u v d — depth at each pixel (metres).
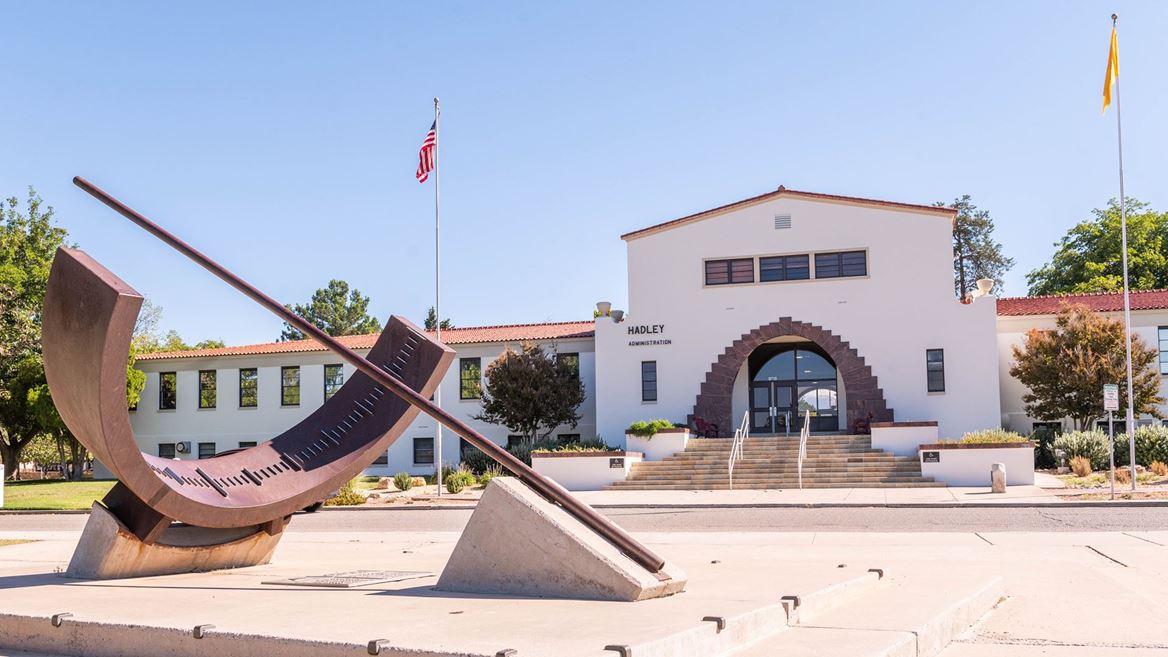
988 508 20.75
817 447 31.38
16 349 40.12
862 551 13.13
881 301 33.75
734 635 5.82
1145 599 8.64
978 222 74.88
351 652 5.22
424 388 10.25
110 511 8.79
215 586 8.03
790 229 34.72
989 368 32.72
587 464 30.47
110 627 6.08
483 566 7.41
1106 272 56.19
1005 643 6.83
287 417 41.66
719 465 30.69
